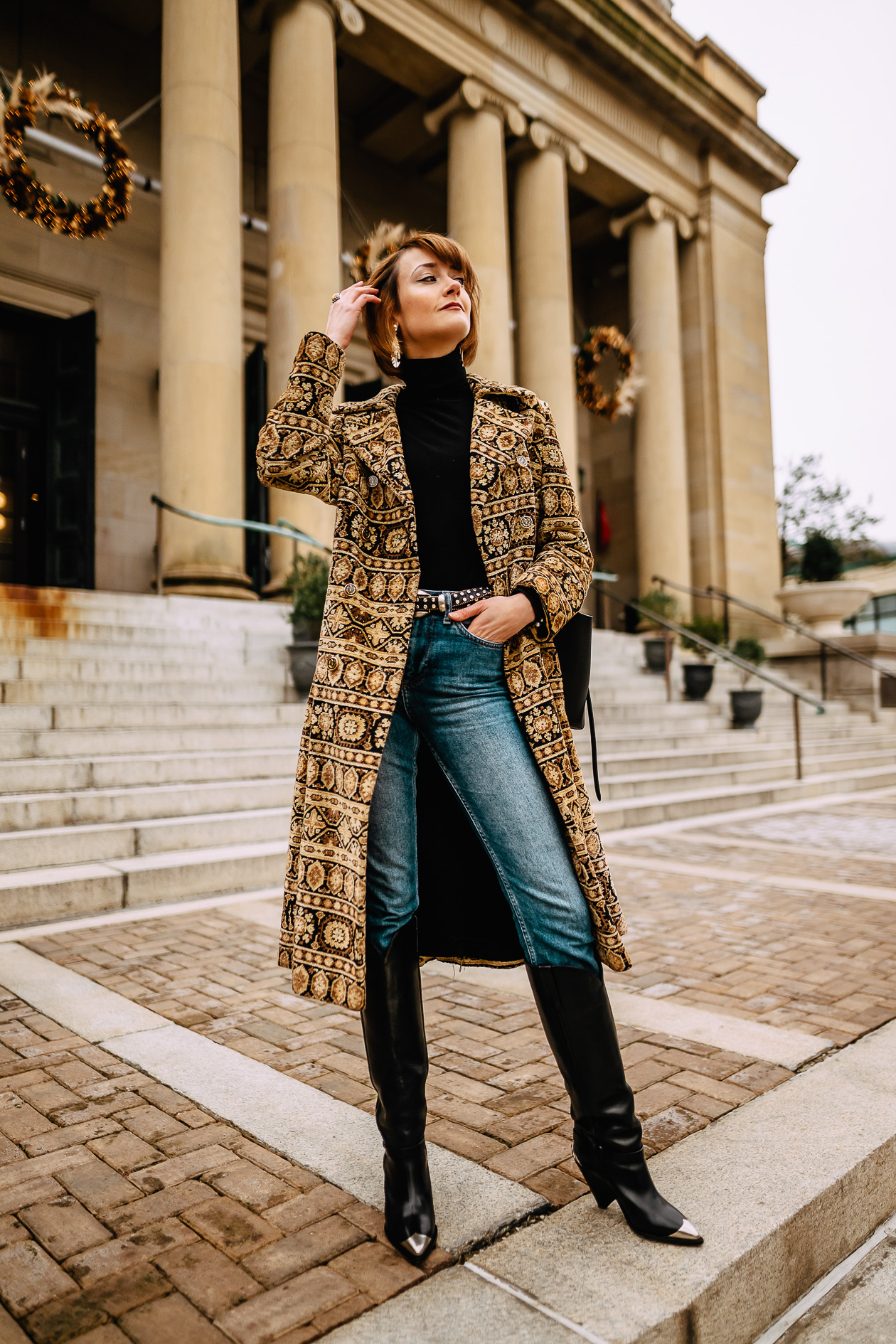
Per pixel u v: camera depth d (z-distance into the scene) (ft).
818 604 49.26
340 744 4.91
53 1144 6.00
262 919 12.32
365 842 4.79
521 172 45.80
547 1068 7.31
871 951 11.03
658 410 51.65
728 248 56.24
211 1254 4.75
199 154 31.68
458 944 5.47
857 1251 5.68
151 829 14.82
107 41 40.40
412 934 5.17
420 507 5.10
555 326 44.68
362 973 4.68
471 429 5.30
